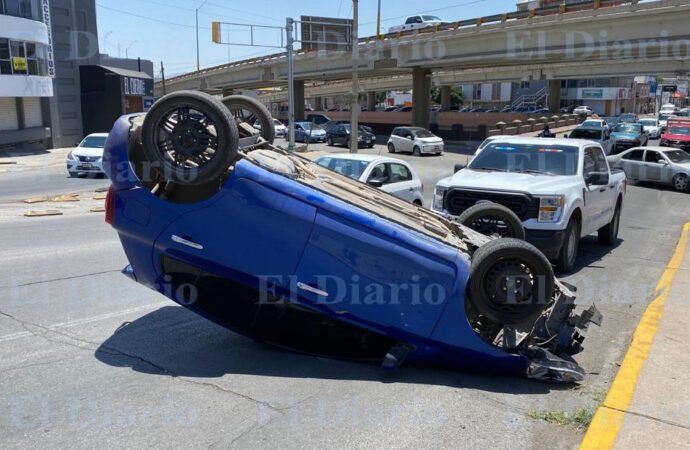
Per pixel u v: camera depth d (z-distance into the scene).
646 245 11.95
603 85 92.31
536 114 59.94
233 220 4.80
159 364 5.20
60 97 44.00
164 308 6.79
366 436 4.01
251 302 5.19
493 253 4.82
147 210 4.93
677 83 116.31
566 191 8.85
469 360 4.96
